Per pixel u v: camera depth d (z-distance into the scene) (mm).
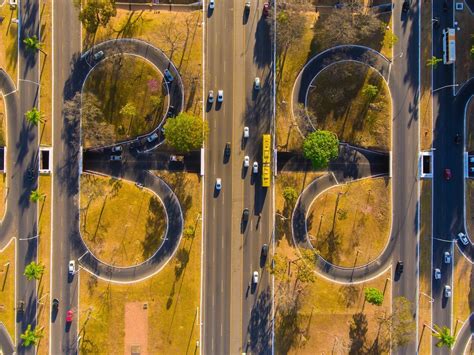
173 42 88000
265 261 89250
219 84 88562
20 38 87062
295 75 89125
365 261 89875
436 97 90562
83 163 88375
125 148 88375
